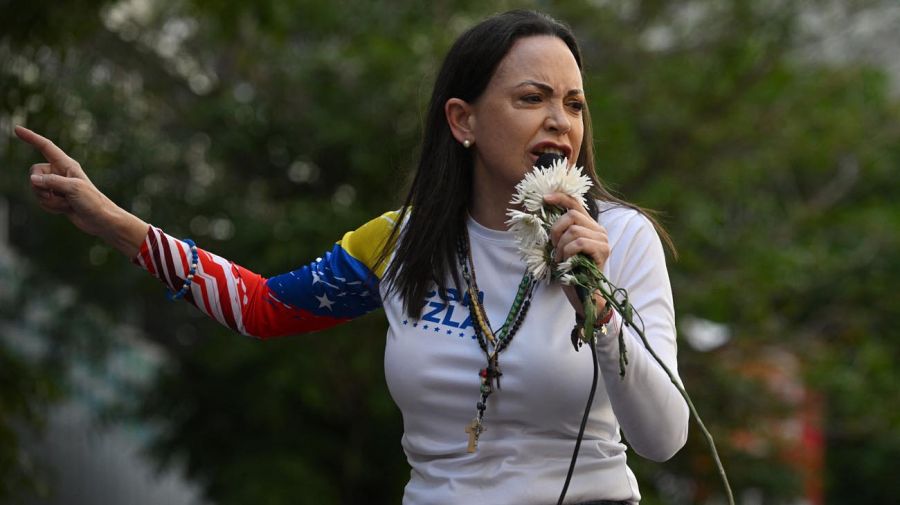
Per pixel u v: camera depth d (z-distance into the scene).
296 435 26.08
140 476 37.16
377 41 25.55
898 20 32.56
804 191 34.31
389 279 7.83
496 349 7.28
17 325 27.81
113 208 8.04
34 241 26.78
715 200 29.11
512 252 7.52
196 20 25.84
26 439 26.23
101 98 24.48
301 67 25.91
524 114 7.41
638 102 28.56
